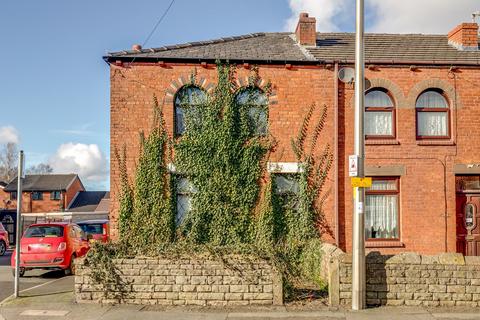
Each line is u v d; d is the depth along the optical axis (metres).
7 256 21.50
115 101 13.49
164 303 9.70
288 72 13.91
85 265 9.84
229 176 13.43
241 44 15.42
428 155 13.86
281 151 13.68
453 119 13.95
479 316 8.66
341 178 13.73
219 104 13.61
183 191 13.58
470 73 14.12
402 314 8.80
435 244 13.64
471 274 9.36
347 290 9.48
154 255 9.80
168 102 13.58
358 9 9.50
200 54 13.98
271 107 13.78
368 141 13.78
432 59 14.09
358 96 9.48
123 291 9.77
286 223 13.55
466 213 13.95
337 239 13.45
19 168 10.70
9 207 53.81
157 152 13.39
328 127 13.83
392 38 16.55
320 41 15.85
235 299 9.60
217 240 13.20
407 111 13.93
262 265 9.66
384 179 13.96
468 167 13.86
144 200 13.22
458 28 15.58
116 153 13.38
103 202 54.84
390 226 13.91
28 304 9.80
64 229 14.27
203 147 13.48
